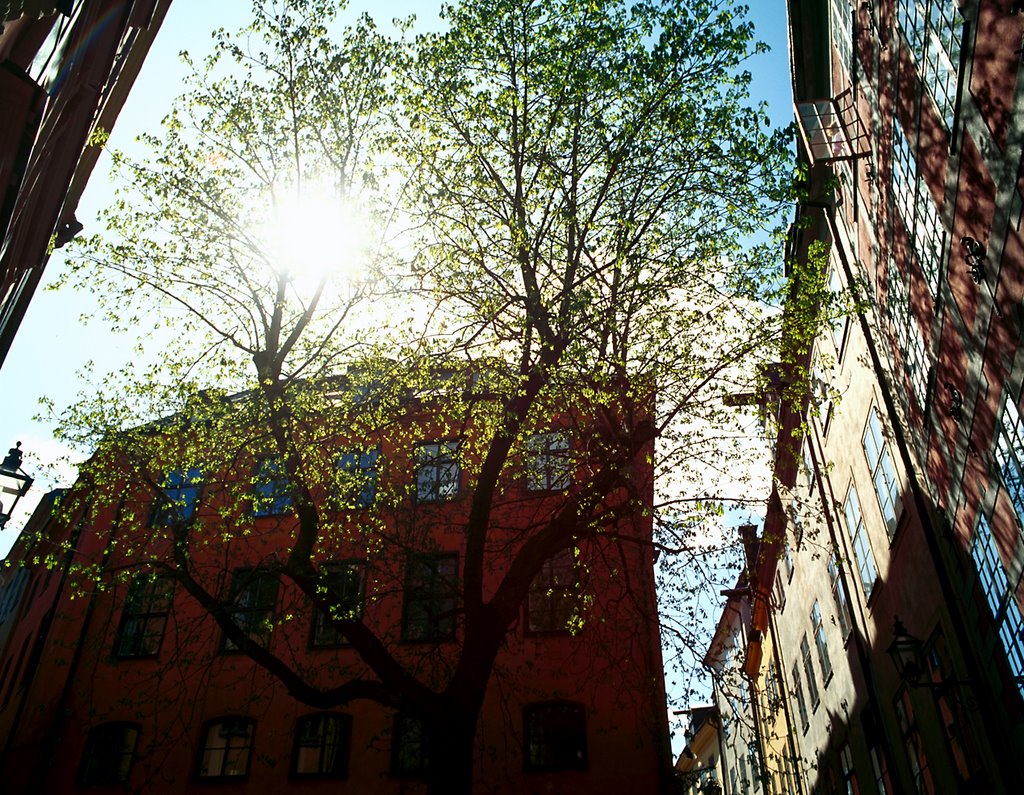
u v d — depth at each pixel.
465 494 17.34
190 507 18.31
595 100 12.69
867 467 15.44
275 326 12.68
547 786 15.05
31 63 7.67
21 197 9.34
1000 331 8.90
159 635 18.53
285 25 12.25
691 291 12.85
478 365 13.41
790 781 25.41
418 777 15.85
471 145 13.03
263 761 16.39
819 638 20.59
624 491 16.92
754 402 13.06
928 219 10.67
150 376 13.64
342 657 17.27
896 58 10.82
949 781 12.39
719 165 12.40
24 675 20.69
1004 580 9.73
